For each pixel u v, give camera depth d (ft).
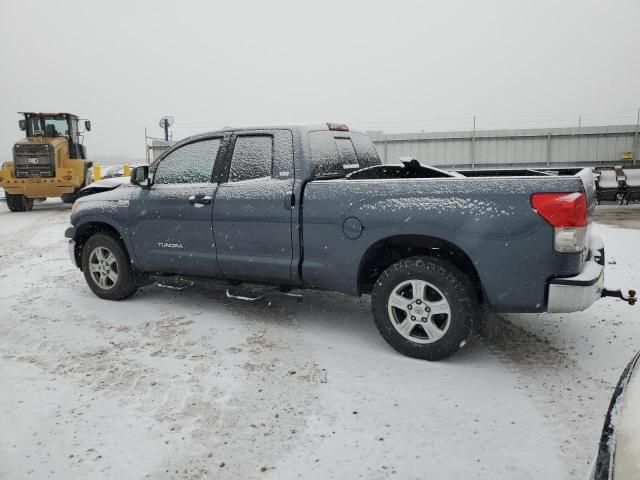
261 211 14.29
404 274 12.28
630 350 12.98
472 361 12.43
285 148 14.33
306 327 15.12
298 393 10.94
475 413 10.02
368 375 11.74
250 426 9.67
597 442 8.96
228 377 11.77
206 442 9.17
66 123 56.65
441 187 11.92
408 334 12.53
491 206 11.29
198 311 16.83
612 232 31.09
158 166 16.96
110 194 17.92
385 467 8.39
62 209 55.57
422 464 8.45
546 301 11.14
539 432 9.32
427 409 10.18
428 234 11.91
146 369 12.30
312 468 8.39
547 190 10.87
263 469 8.39
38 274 22.97
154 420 9.92
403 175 14.82
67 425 9.81
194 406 10.44
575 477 8.04
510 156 58.65
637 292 17.80
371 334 14.44
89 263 18.42
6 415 10.22
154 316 16.38
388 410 10.17
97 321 16.01
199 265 15.81
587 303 10.82
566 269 10.89
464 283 11.85
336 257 13.28
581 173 11.69
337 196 13.14
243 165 15.12
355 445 9.00
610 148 56.75
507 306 11.44
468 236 11.46
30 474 8.36
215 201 15.17
